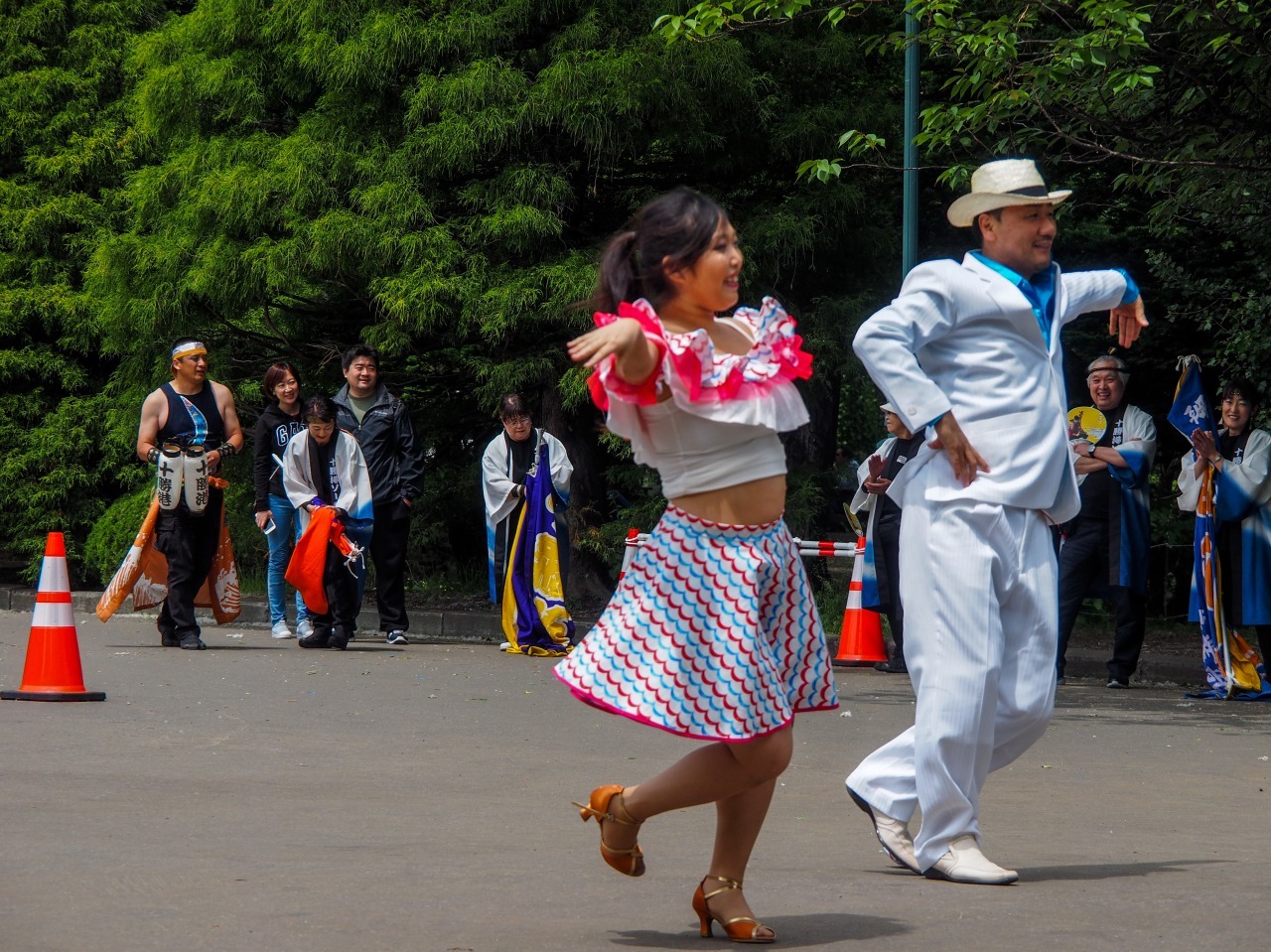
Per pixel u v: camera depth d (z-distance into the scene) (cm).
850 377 1869
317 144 1712
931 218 1944
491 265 1703
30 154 2334
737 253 478
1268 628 1266
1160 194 1620
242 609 1852
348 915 494
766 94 1752
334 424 1525
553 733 984
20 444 2266
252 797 734
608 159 1744
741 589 465
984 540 570
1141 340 1839
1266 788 825
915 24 1452
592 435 1892
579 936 474
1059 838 670
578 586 1888
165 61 1892
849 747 959
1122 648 1327
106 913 491
